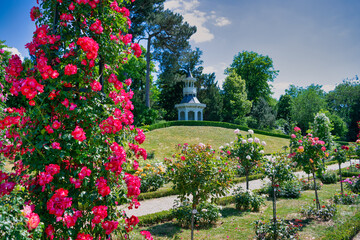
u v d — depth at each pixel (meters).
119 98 3.48
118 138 3.38
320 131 11.12
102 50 3.44
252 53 46.31
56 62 3.21
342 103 52.09
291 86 55.19
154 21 28.12
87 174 2.89
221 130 29.95
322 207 6.91
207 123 31.36
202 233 6.07
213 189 5.07
